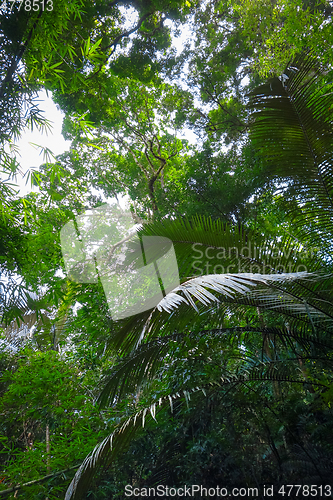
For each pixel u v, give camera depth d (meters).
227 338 3.62
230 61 9.52
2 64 2.08
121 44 9.63
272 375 3.34
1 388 4.80
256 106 3.40
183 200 8.91
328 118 3.22
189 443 3.26
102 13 8.02
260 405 3.29
